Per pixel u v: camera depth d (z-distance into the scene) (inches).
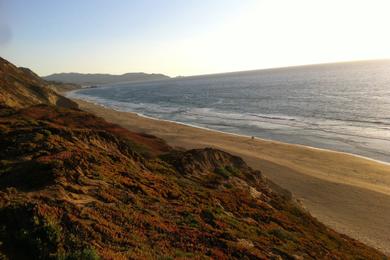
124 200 538.9
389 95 4224.9
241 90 6702.8
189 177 928.3
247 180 1067.9
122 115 3464.6
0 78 2498.8
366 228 1015.0
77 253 340.8
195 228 516.1
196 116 3602.4
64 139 800.9
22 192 470.0
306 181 1433.3
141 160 890.1
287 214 836.6
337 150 2052.2
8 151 685.9
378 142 2167.8
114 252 372.2
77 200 482.0
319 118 3053.6
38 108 1643.7
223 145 2070.6
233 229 569.9
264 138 2425.0
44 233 361.1
